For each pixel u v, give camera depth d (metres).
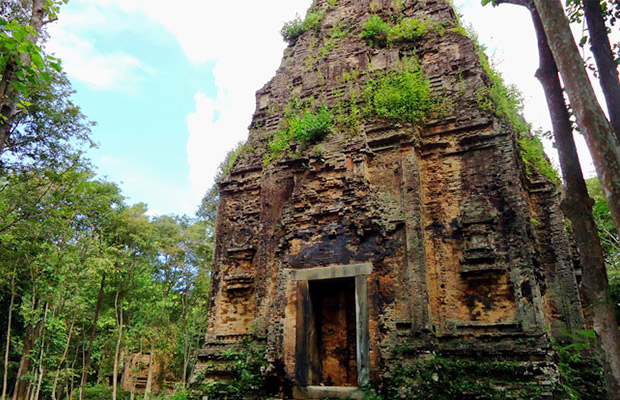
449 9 14.69
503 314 9.98
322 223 11.60
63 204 14.14
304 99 14.74
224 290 14.26
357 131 12.30
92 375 39.09
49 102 13.34
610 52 5.21
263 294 12.92
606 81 5.09
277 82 16.62
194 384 12.76
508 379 9.12
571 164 4.95
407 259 10.52
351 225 11.16
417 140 11.85
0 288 22.05
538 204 12.54
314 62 15.73
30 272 20.56
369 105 12.66
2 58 6.62
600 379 9.91
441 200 11.53
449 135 12.09
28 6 10.25
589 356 10.73
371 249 10.74
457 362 9.63
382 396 9.37
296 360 10.56
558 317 11.41
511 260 10.23
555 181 13.32
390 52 14.12
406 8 15.72
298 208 12.09
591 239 4.58
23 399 27.02
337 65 14.63
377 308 10.15
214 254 14.91
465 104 12.23
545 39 5.56
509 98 14.30
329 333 11.34
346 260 10.92
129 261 25.42
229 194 15.57
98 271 23.48
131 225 25.02
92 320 28.94
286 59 17.17
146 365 37.62
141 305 29.62
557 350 10.00
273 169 14.13
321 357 11.16
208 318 14.05
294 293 11.20
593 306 4.38
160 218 29.59
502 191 10.90
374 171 11.92
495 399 8.79
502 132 11.41
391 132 12.07
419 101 12.34
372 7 15.93
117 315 28.58
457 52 13.40
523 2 6.00
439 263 10.97
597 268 4.46
